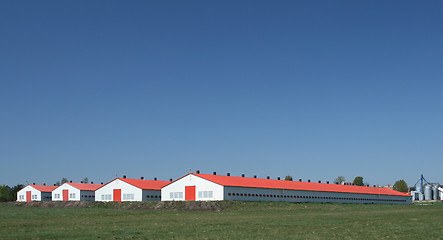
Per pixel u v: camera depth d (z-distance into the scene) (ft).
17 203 377.91
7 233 126.82
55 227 145.59
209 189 311.47
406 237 125.90
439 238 124.36
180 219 184.65
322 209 274.57
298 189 353.92
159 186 387.75
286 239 120.16
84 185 456.45
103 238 117.70
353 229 143.95
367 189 451.53
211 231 136.05
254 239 119.44
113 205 317.42
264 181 366.43
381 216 203.51
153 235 125.39
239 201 299.79
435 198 643.86
